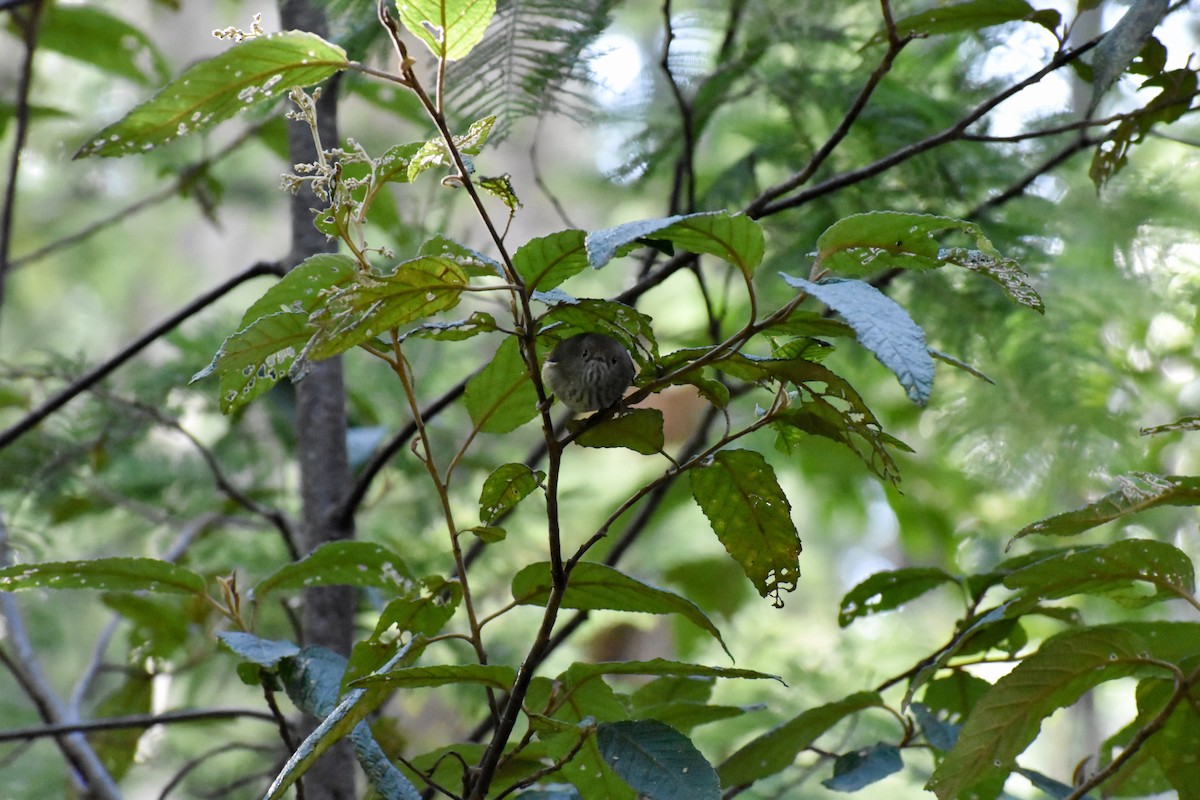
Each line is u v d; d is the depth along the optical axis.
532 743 2.29
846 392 2.12
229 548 3.20
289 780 2.13
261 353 2.18
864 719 3.08
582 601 2.23
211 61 2.10
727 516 2.20
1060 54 2.38
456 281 2.10
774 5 2.66
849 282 2.06
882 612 2.42
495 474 2.19
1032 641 3.68
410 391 2.18
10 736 2.45
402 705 3.57
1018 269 2.10
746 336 2.11
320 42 2.09
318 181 2.13
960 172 2.64
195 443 2.65
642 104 2.64
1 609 2.78
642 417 2.15
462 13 2.08
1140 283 2.84
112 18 3.20
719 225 2.07
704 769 2.16
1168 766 2.28
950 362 2.12
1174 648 2.31
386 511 3.25
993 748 2.24
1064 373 2.81
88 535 3.64
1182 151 3.21
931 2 2.72
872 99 2.63
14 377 2.93
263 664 2.24
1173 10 2.40
